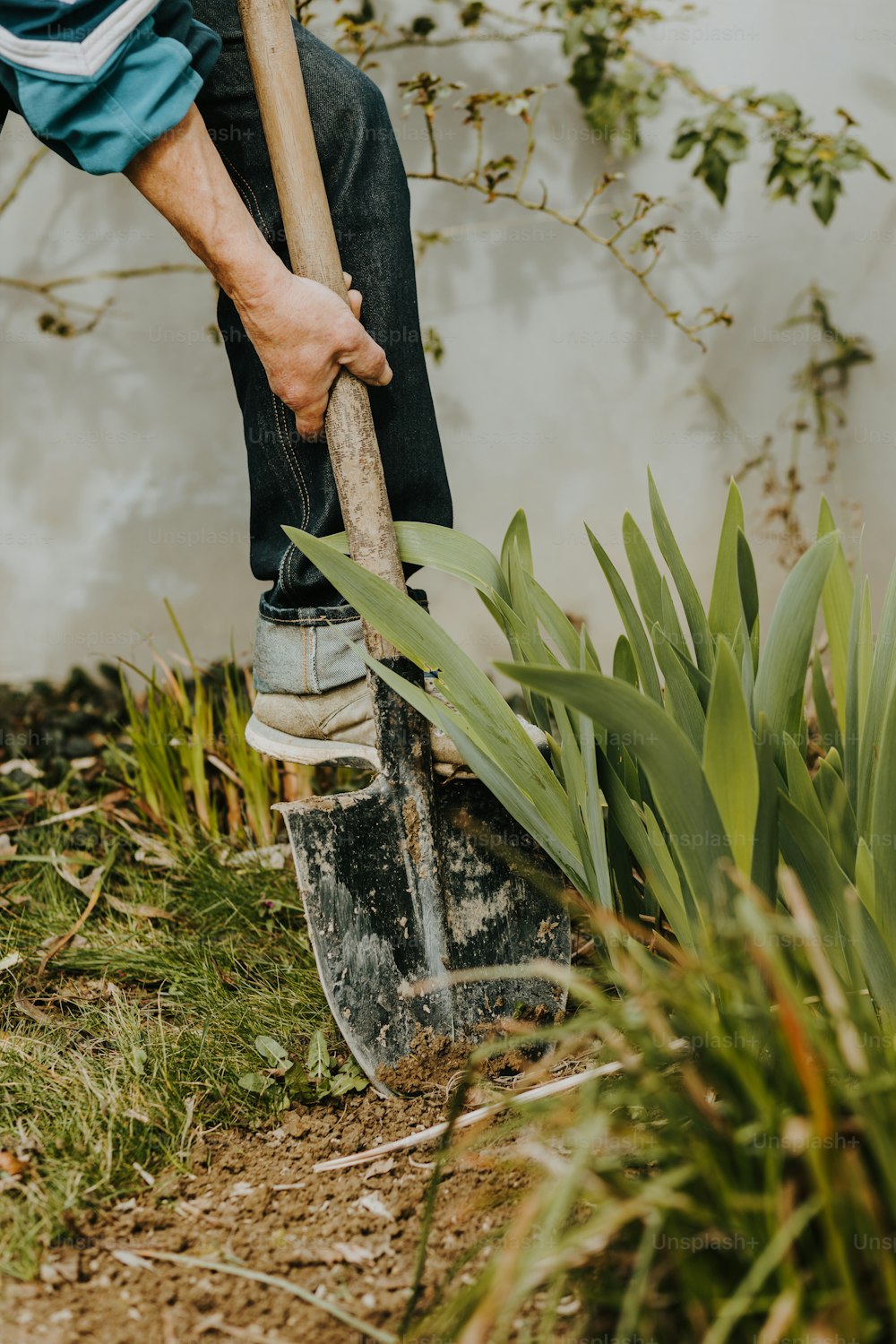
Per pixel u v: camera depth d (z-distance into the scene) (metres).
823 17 2.58
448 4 2.54
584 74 2.52
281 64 1.33
